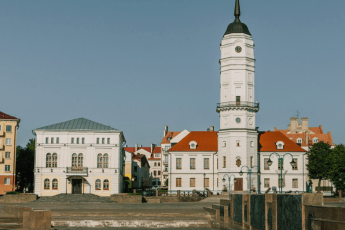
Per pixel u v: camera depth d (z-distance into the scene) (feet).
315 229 94.58
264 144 341.00
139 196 269.23
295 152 334.44
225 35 327.26
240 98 321.52
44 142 311.68
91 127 318.24
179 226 168.66
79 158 311.88
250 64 324.80
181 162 341.41
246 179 317.22
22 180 389.60
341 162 321.11
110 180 311.06
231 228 146.51
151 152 583.58
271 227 122.11
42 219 125.08
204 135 353.92
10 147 338.95
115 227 166.20
